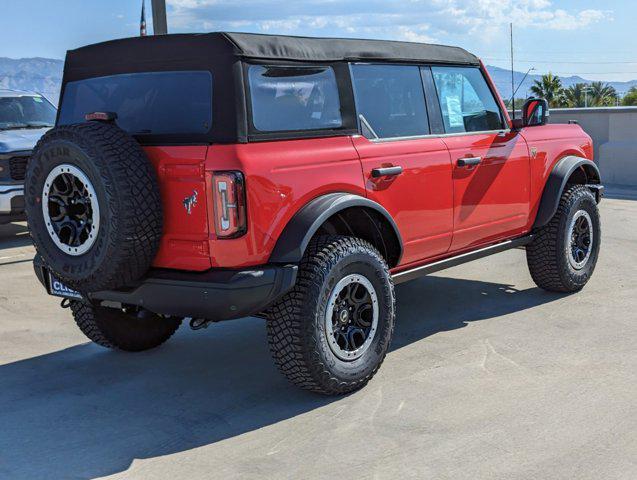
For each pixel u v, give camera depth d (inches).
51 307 258.2
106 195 146.8
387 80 191.6
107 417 162.6
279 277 154.6
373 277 171.6
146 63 167.2
